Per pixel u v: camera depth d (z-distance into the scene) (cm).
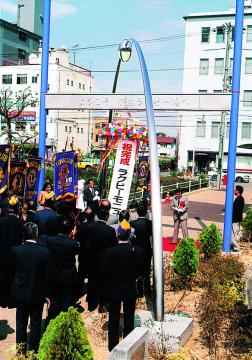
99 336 648
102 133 1423
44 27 1228
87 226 724
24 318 559
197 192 3184
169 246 1262
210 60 5600
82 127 6475
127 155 1205
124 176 1208
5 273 643
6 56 6222
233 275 807
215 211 2200
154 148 691
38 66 5953
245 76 5431
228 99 1127
